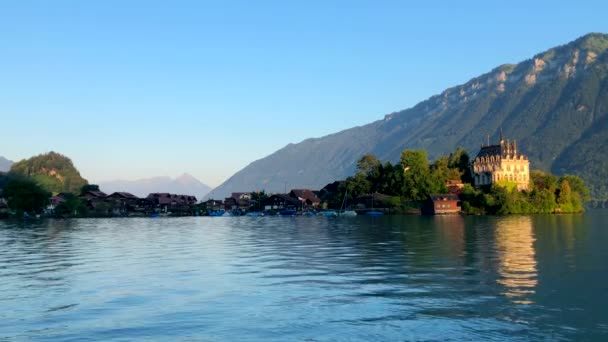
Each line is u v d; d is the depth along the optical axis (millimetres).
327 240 100062
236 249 83812
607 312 37812
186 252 79938
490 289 45844
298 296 43844
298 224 175250
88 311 39688
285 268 59750
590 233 111812
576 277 51375
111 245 94625
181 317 37656
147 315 38344
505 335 32812
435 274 54062
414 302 41188
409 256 69938
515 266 59125
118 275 56125
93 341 32562
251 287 48031
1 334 34094
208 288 47875
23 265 65188
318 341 32125
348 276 53438
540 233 112875
